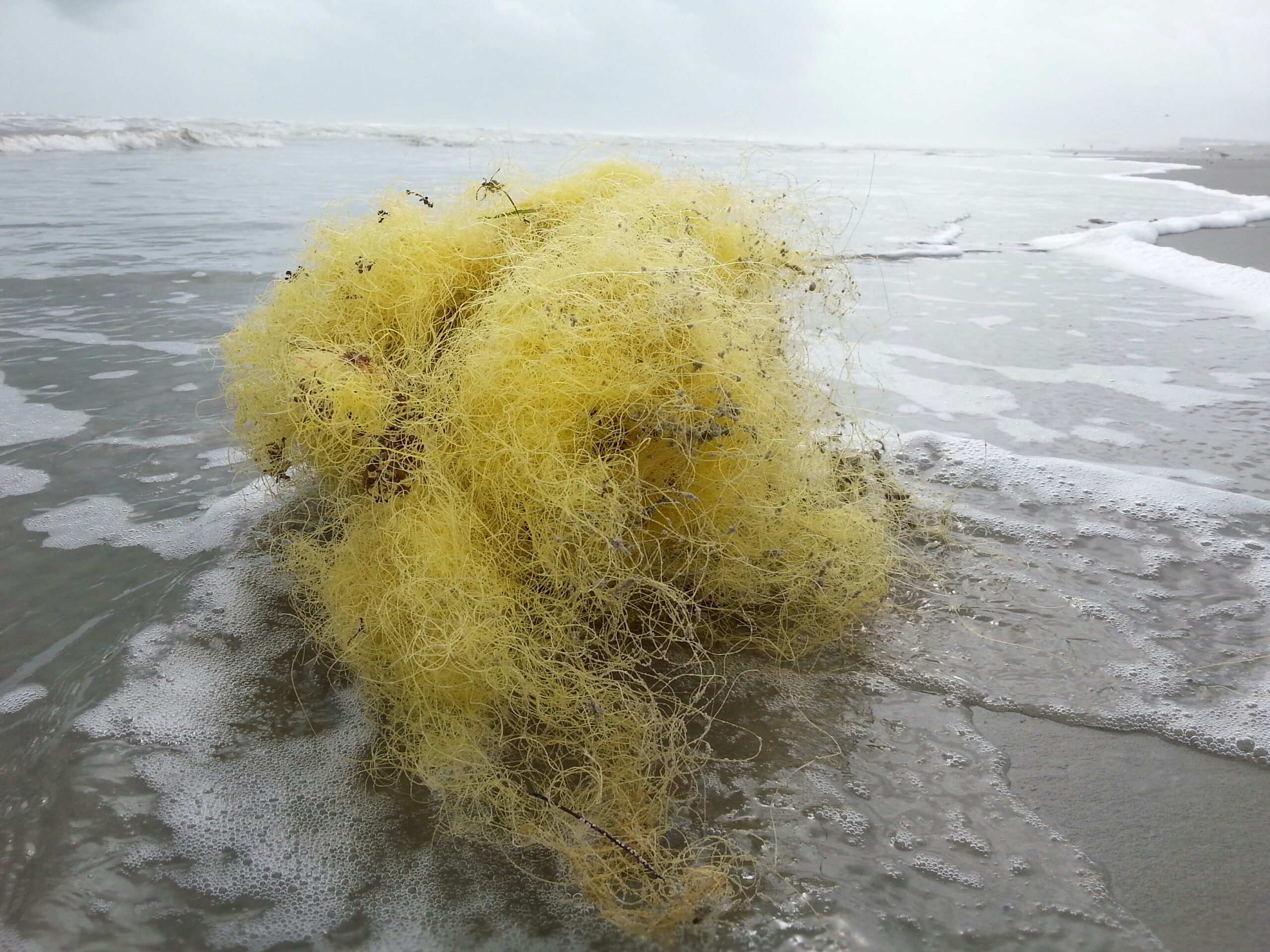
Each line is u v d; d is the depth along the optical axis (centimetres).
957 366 448
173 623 208
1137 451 335
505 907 135
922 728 179
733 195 252
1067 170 2742
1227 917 136
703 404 202
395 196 251
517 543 191
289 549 224
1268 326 550
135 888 137
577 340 189
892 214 1173
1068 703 188
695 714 182
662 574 202
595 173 259
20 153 1595
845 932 131
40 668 190
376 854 145
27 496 272
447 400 195
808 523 217
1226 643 210
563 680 178
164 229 781
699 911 134
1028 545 257
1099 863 146
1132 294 656
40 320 472
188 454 307
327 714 179
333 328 221
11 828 147
